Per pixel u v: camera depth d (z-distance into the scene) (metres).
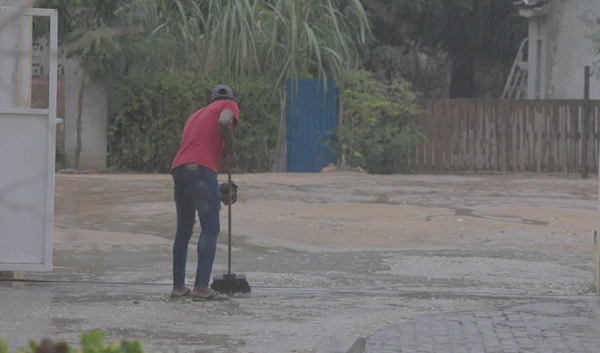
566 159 60.16
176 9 54.16
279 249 28.30
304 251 28.00
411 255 27.36
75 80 54.59
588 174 59.34
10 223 20.55
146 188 42.72
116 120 54.94
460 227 33.12
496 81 81.50
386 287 22.02
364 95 57.19
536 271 24.69
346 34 58.88
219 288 20.16
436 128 59.97
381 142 58.22
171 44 52.78
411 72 75.00
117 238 29.11
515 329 17.25
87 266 24.09
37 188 20.53
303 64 56.84
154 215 34.56
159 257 26.09
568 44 69.94
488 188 47.56
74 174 52.41
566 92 70.12
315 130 57.56
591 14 68.62
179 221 19.73
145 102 54.50
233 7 53.72
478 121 60.09
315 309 18.73
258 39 56.03
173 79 54.69
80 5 47.12
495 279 23.39
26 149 20.44
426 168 59.88
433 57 75.56
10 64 20.70
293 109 57.16
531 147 60.31
